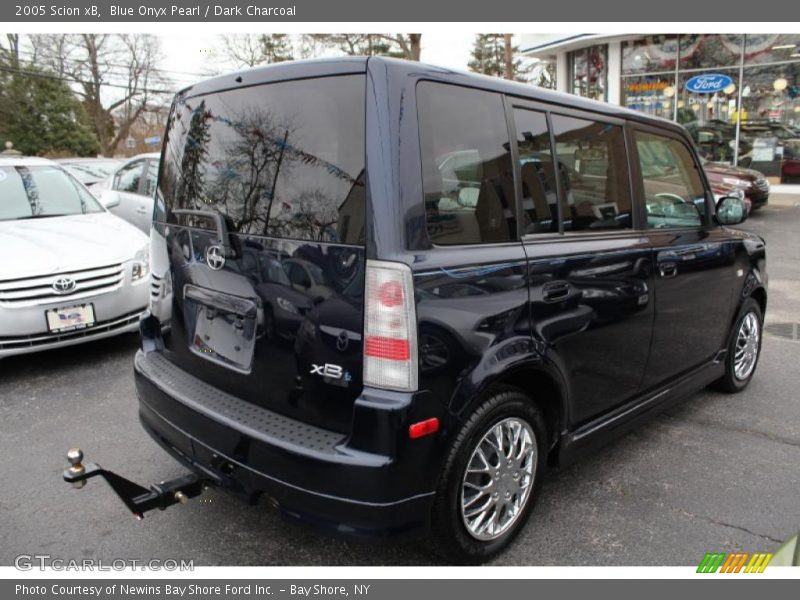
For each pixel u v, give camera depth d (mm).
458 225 2383
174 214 2914
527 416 2682
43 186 6113
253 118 2531
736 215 3986
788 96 15938
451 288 2283
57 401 4340
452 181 2373
